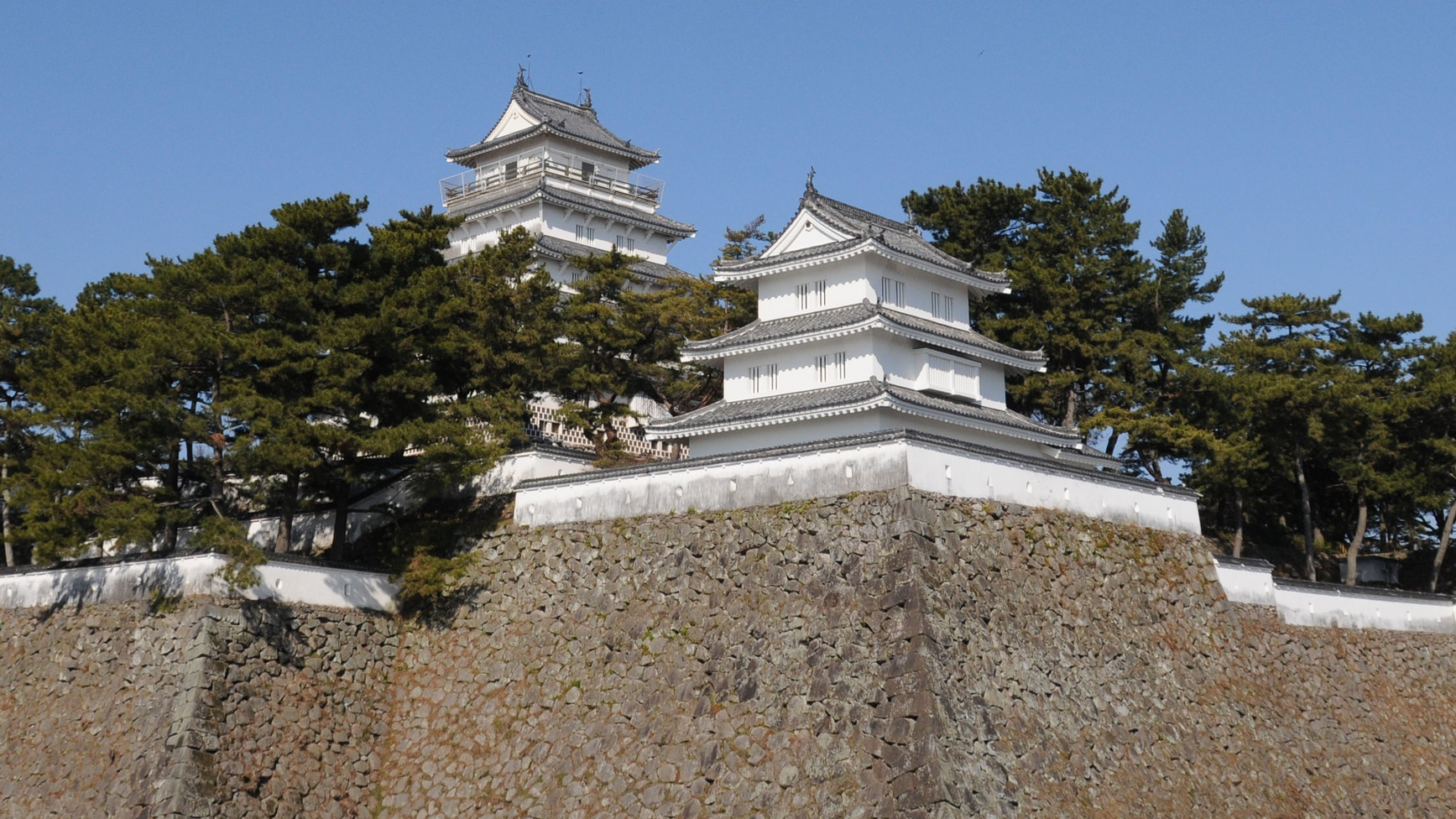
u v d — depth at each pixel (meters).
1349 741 46.56
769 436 47.06
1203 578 46.41
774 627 39.78
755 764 37.66
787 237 50.94
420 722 44.91
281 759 42.19
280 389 46.12
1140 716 41.12
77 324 48.31
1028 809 35.81
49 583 48.25
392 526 50.91
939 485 40.47
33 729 45.12
